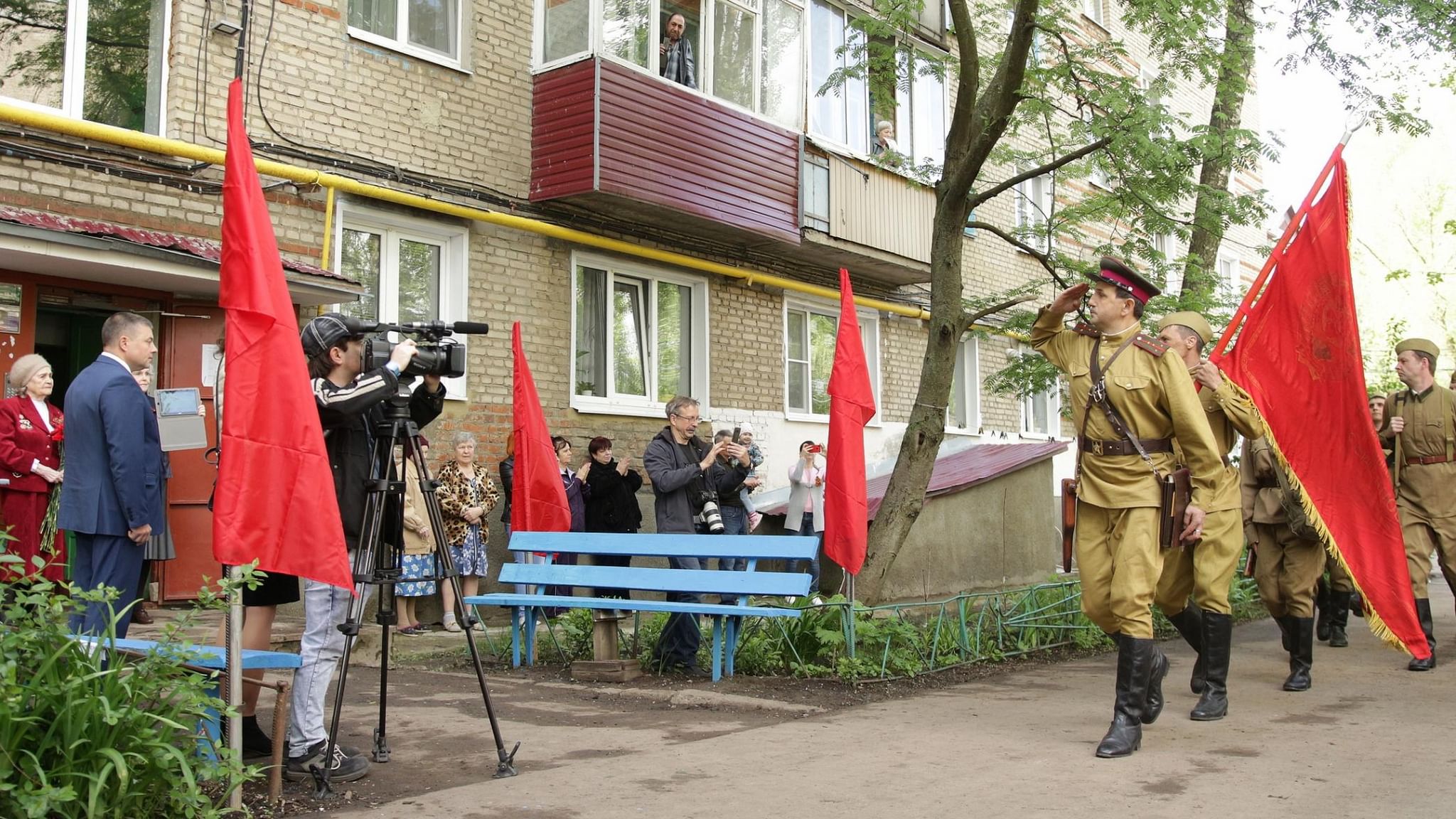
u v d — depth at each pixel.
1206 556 5.77
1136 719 4.93
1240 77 10.46
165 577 8.53
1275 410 6.57
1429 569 8.02
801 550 6.92
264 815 3.91
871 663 6.98
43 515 7.23
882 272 15.05
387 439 4.37
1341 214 6.65
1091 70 9.31
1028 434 19.05
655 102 11.34
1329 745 5.04
